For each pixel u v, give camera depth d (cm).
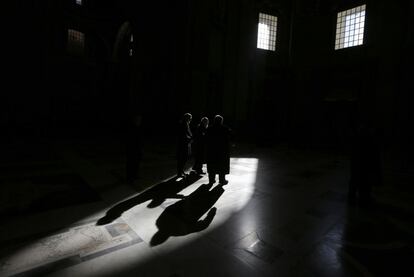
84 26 2353
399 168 918
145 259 276
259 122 1870
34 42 1440
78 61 2323
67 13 2217
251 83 1850
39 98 1471
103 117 2361
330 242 334
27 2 1409
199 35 1658
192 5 1659
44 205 425
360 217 425
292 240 337
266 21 1903
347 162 1034
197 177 666
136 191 526
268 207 459
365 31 1535
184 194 515
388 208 475
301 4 1856
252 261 283
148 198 483
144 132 1781
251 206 460
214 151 586
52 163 765
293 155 1189
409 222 409
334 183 660
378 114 1459
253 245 319
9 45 1351
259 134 1811
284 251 307
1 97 1331
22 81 1400
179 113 1698
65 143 1269
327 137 1672
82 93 2369
